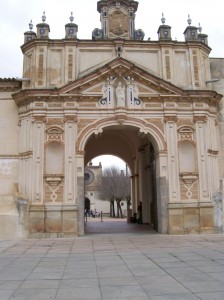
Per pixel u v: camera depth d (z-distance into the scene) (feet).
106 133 96.07
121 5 78.69
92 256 41.42
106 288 26.12
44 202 65.21
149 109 70.13
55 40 71.87
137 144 97.04
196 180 68.69
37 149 66.80
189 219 66.95
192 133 70.54
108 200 226.99
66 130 67.92
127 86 70.49
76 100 68.85
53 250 46.96
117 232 71.92
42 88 68.33
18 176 68.44
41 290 25.80
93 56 72.74
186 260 37.09
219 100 74.18
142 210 95.09
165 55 73.36
